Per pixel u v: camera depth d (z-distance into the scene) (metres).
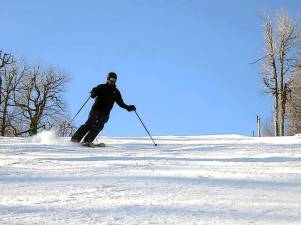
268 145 18.98
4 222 4.93
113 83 19.80
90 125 19.42
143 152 15.44
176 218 5.20
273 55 60.00
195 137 31.56
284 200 6.36
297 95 60.31
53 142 20.27
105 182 7.85
